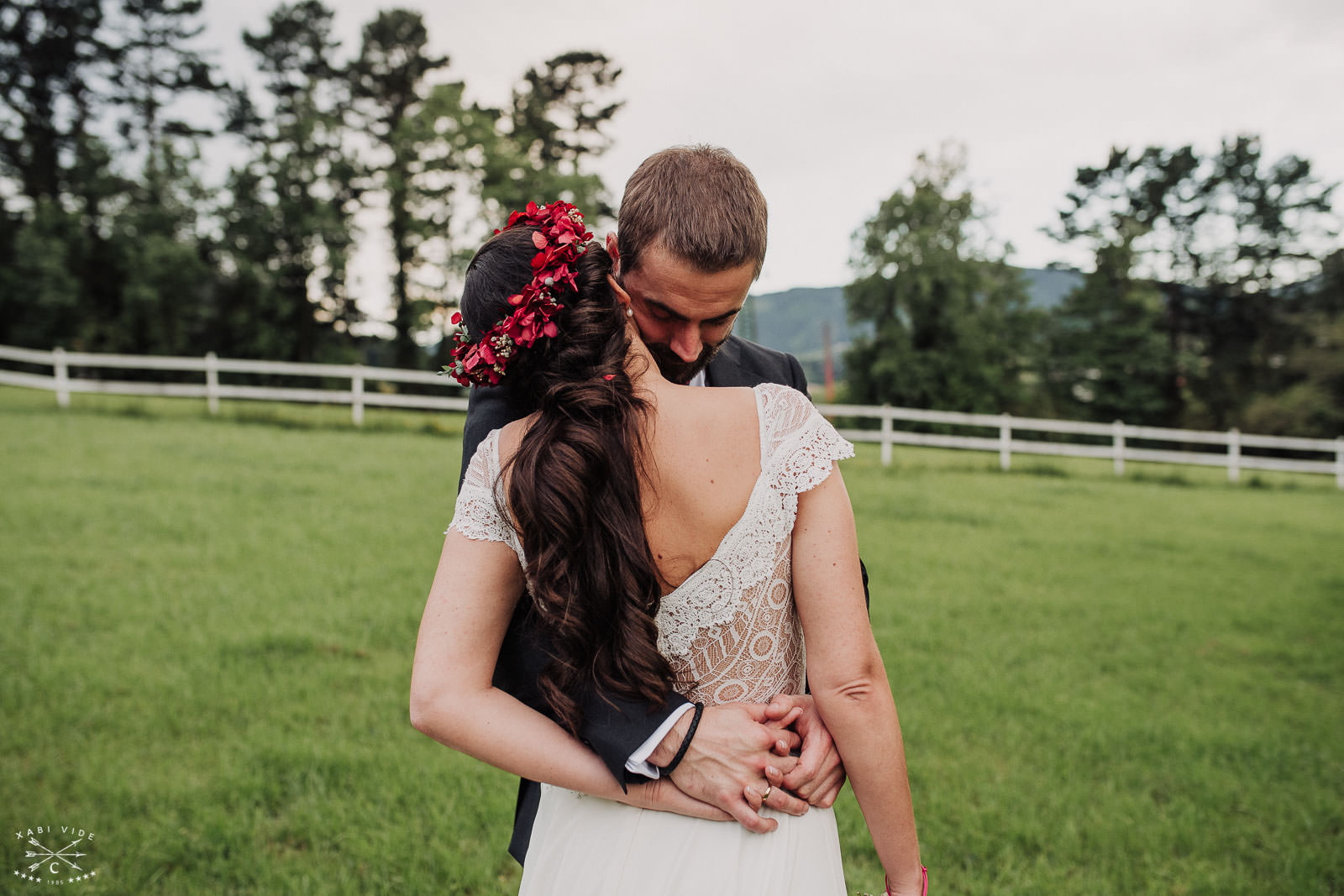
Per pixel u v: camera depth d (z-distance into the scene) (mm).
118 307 30766
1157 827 3168
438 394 29188
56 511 7113
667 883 1086
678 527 1060
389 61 36094
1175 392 34500
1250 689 4930
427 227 30234
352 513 7824
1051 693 4578
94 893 2441
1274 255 36875
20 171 34469
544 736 1074
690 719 1079
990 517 9898
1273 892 2809
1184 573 7715
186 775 3193
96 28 36219
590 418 1031
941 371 32375
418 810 3047
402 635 4895
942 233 32656
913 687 4527
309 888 2564
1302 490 15320
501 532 1096
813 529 1112
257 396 14680
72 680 3961
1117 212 39031
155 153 32281
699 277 1112
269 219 31906
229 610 5129
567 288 1139
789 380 1747
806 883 1115
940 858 2939
